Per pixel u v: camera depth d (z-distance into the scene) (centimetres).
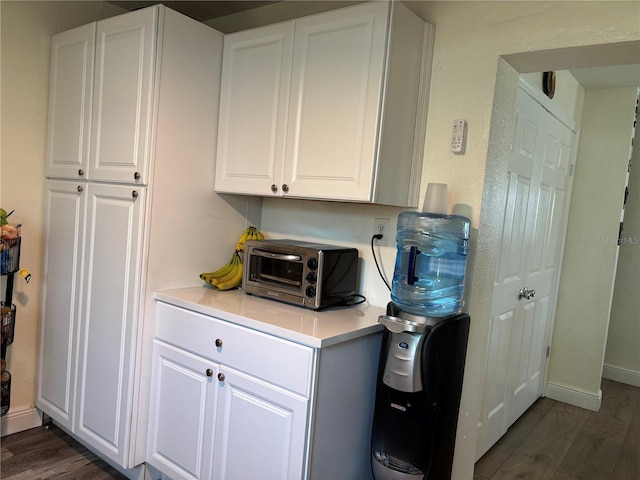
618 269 414
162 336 210
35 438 248
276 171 205
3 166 234
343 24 183
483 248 192
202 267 229
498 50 181
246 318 178
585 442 292
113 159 214
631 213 402
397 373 169
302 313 192
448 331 171
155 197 205
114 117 213
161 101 202
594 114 343
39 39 241
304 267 195
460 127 187
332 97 187
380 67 174
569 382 354
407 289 183
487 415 261
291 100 199
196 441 196
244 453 180
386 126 178
